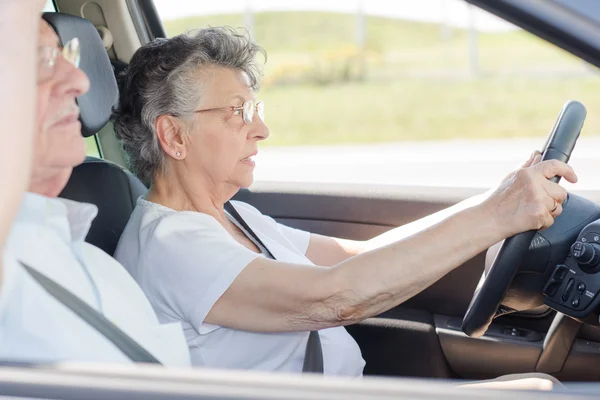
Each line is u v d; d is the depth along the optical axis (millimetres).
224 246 1539
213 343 1557
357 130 12469
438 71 17438
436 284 2070
